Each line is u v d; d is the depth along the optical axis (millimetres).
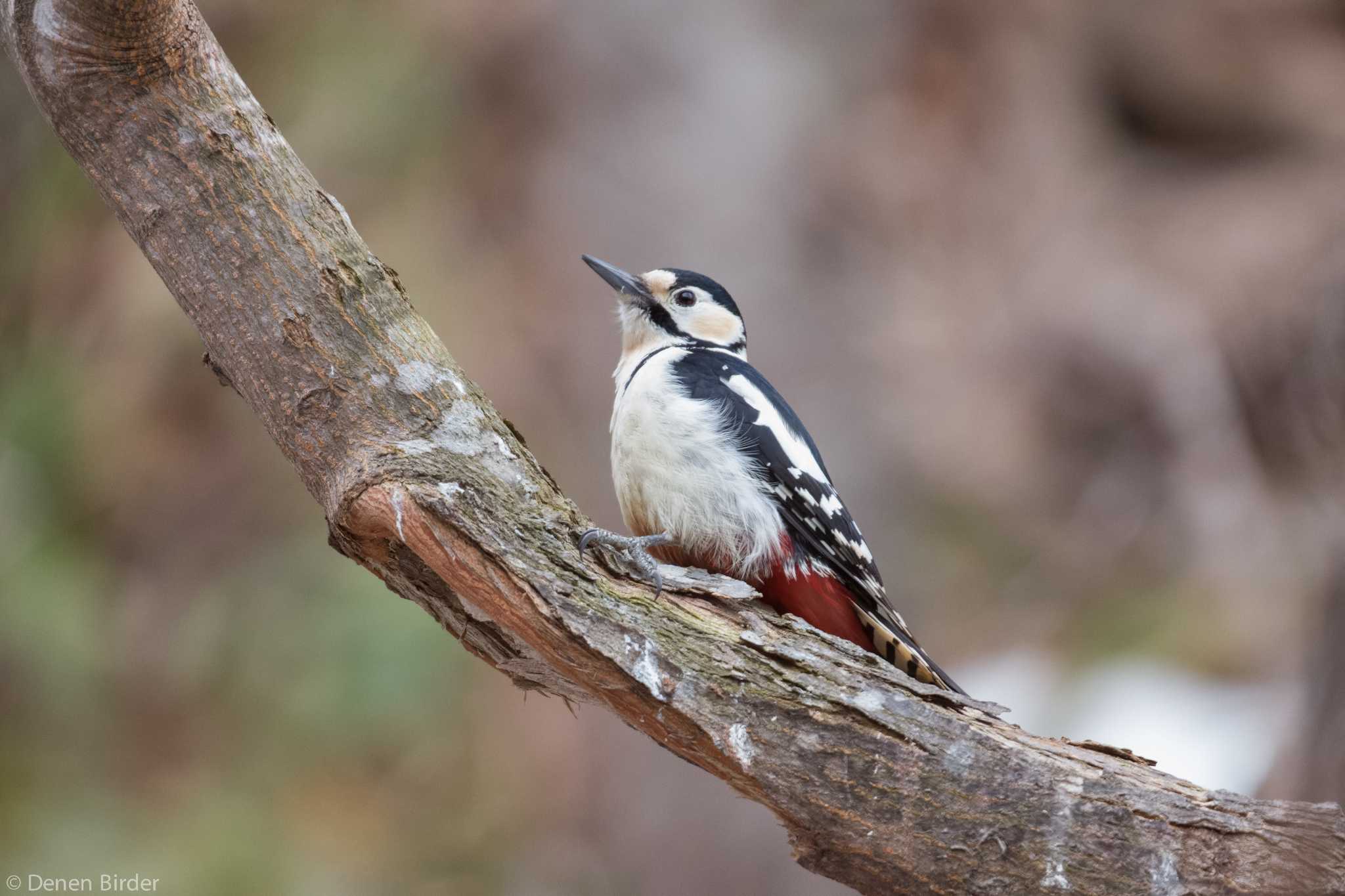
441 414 5555
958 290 18141
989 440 17875
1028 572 17391
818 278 14188
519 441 5645
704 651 5246
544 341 13680
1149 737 13438
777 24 14188
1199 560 17281
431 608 5727
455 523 5289
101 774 12781
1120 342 18797
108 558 13664
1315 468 12812
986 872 4996
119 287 13781
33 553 12891
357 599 13297
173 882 12289
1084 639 16172
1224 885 4824
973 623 16781
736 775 5227
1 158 13758
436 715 13297
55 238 13938
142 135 5355
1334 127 21891
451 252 14289
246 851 12602
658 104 13625
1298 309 17969
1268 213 20531
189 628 13469
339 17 15070
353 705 13000
